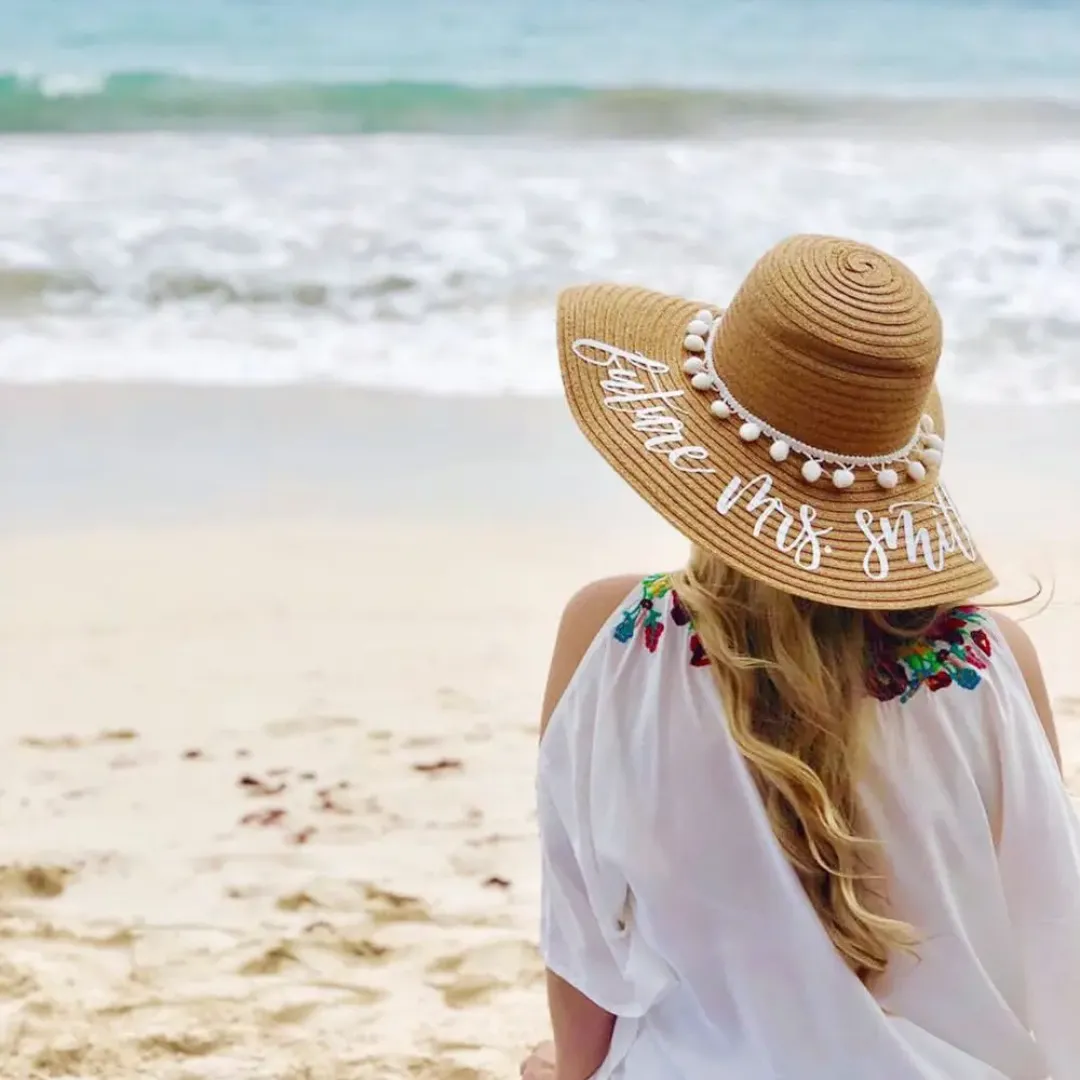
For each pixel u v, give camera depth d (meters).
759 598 1.48
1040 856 1.52
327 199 11.61
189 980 3.15
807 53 18.52
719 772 1.48
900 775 1.47
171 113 14.88
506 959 3.26
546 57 17.75
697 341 1.59
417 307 9.22
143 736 4.35
